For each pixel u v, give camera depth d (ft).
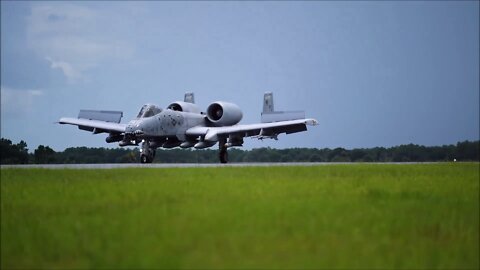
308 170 278.87
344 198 157.69
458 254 112.16
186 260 103.60
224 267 100.99
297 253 107.55
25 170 262.88
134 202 148.15
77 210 139.44
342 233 119.34
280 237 115.14
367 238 117.19
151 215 130.41
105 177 223.30
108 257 104.68
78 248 109.50
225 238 113.70
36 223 126.62
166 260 103.30
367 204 148.97
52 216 133.18
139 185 185.78
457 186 194.49
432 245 115.75
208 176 230.27
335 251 109.29
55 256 106.83
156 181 201.87
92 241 112.27
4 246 111.24
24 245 111.65
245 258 104.99
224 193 164.14
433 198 163.22
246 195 159.94
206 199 152.25
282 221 124.98
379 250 111.65
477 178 230.07
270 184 190.19
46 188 178.09
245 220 125.49
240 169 284.20
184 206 140.56
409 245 115.65
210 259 103.96
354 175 246.68
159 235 115.14
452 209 144.77
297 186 184.14
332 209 138.62
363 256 108.06
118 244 110.32
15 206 146.30
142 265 101.40
